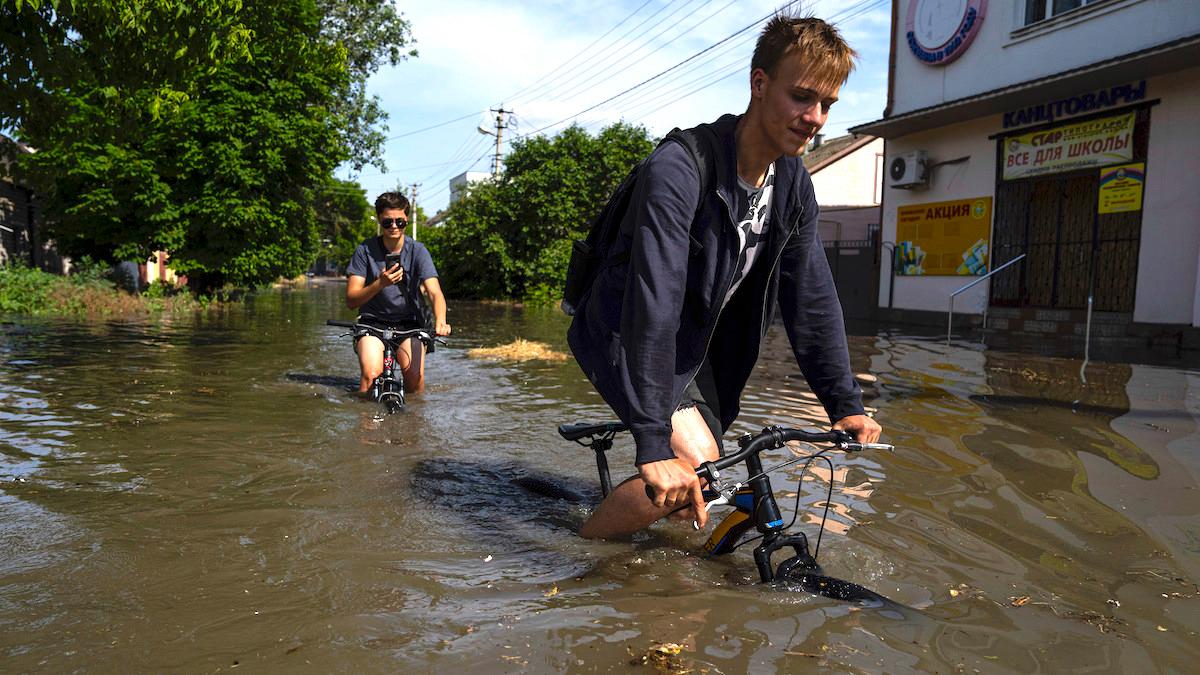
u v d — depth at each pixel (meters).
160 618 2.00
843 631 1.93
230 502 3.01
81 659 1.77
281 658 1.79
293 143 18.88
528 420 4.80
